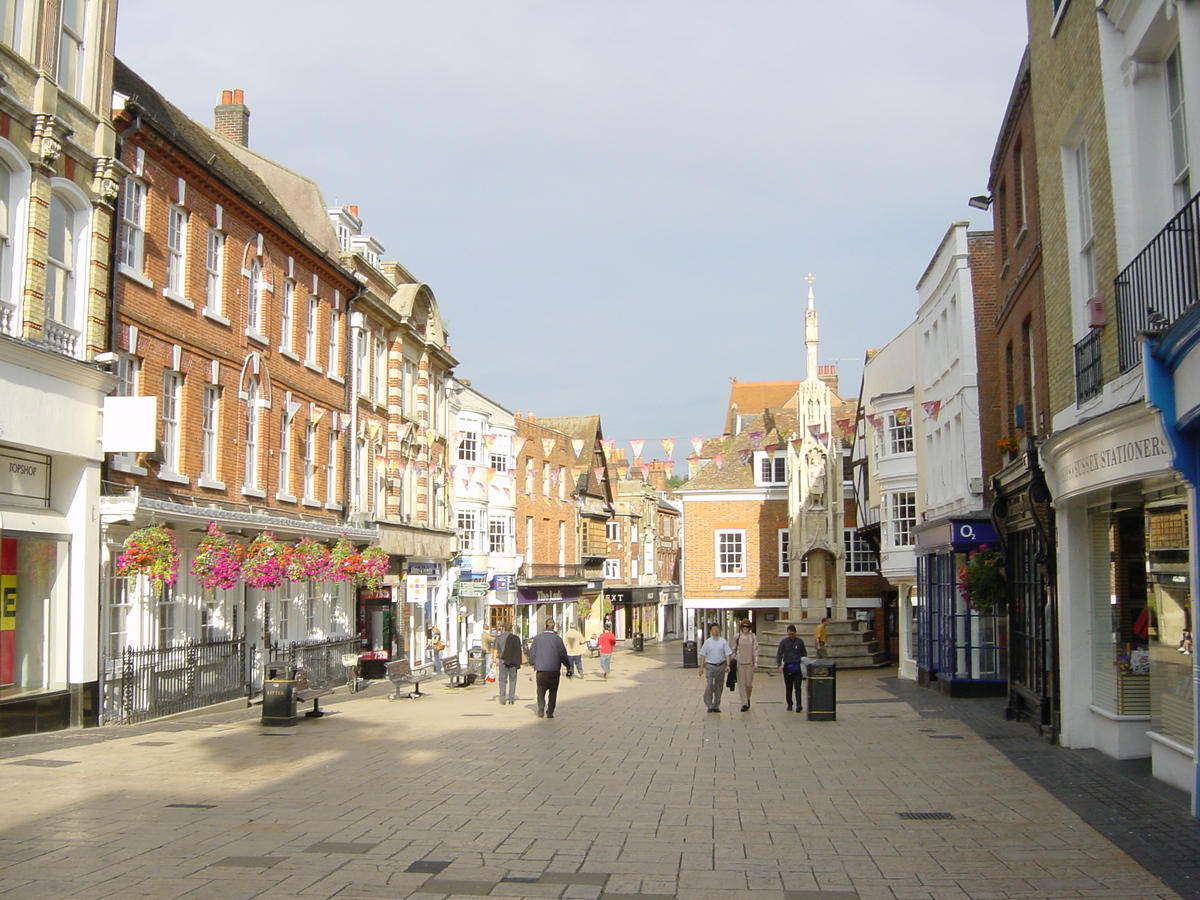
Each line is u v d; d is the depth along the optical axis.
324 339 29.98
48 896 7.23
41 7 16.41
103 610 18.02
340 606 31.45
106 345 18.50
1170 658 11.26
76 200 17.59
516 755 14.74
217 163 23.66
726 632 52.41
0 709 15.35
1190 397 8.78
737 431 68.25
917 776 12.76
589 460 68.12
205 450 23.08
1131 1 10.70
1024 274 17.94
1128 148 11.27
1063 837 9.11
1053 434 13.27
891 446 34.09
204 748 15.10
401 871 8.00
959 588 22.81
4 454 15.91
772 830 9.61
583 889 7.55
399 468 35.44
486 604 50.25
